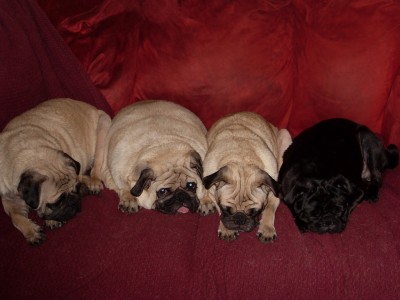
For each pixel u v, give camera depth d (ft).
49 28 3.14
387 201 2.73
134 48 3.28
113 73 3.30
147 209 2.78
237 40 3.15
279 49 3.22
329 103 3.21
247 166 2.71
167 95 3.34
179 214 2.70
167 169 2.79
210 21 3.15
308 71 3.20
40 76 3.14
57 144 2.97
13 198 2.74
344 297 2.20
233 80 3.23
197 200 2.75
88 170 3.35
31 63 3.02
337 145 2.97
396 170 3.05
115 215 2.66
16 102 2.95
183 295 2.20
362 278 2.22
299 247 2.36
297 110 3.37
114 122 3.22
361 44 3.04
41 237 2.44
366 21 3.03
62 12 3.23
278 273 2.23
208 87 3.26
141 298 2.20
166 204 2.68
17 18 3.02
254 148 2.87
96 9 3.23
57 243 2.41
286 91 3.34
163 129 3.04
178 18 3.16
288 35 3.24
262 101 3.33
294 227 2.59
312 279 2.21
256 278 2.22
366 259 2.27
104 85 3.32
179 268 2.26
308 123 3.39
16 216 2.56
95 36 3.24
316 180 2.71
